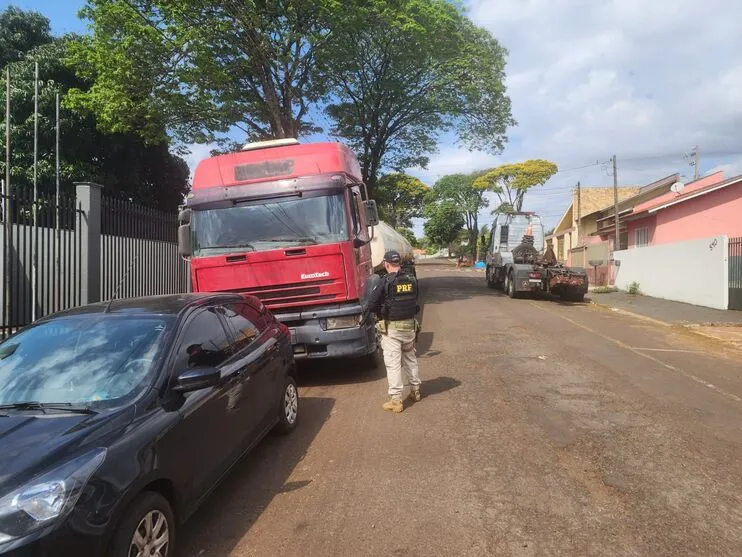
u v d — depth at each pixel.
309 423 6.14
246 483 4.61
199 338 4.28
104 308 4.44
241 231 7.80
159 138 16.58
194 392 3.85
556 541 3.59
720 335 12.02
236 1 14.70
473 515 3.95
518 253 21.28
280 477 4.71
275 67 16.83
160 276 12.59
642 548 3.50
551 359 9.18
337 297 7.64
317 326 7.66
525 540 3.61
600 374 8.12
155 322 4.13
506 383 7.59
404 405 6.69
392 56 20.33
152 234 12.30
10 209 8.27
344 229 7.71
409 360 6.76
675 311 16.02
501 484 4.44
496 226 25.22
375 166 25.06
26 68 17.55
